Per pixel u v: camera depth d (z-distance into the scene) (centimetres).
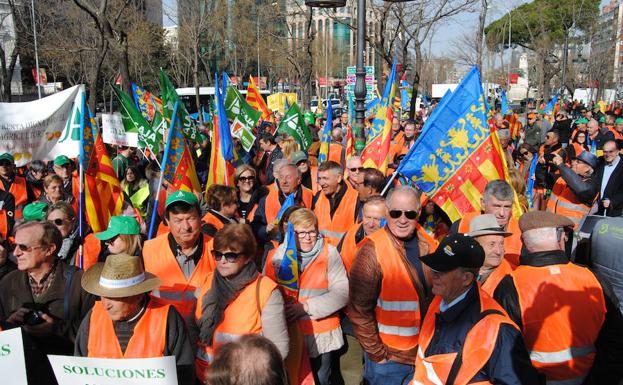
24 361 334
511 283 346
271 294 350
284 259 420
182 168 639
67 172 774
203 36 3431
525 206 620
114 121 1103
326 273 432
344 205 625
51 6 2808
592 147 1364
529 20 4872
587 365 329
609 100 4828
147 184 845
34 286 383
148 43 3206
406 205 379
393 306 384
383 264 383
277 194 651
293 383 400
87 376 312
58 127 912
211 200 555
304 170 784
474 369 281
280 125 1131
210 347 355
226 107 1065
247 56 3647
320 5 888
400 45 2094
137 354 320
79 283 380
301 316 408
